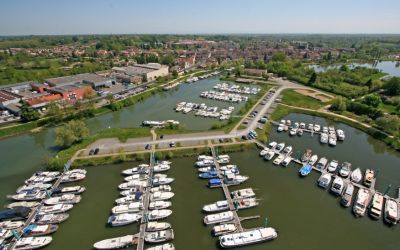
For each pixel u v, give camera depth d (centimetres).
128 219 7919
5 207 8662
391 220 7900
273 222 8006
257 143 12550
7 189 9656
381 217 8181
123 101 19212
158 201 8706
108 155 11356
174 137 13112
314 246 7206
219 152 11900
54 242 7369
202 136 13200
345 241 7388
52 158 10844
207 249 7125
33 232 7506
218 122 15850
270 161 11331
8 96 18625
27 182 9769
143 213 8200
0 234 7369
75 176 9944
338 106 17075
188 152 11719
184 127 14900
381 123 13712
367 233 7675
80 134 12562
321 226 7888
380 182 10000
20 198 8912
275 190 9481
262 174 10438
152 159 11031
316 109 17575
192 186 9662
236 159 11506
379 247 7225
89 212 8438
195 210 8469
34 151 12631
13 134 14362
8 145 13338
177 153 11631
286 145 12875
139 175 10125
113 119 16888
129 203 8700
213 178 10062
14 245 7119
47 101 17850
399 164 11419
